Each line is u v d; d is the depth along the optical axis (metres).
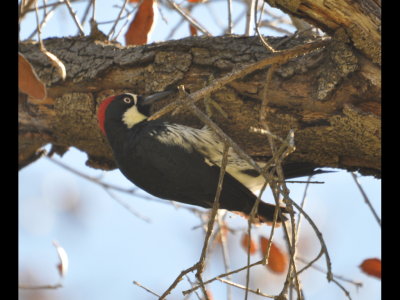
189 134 10.27
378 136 9.09
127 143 10.32
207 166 10.17
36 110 11.08
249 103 9.75
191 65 9.86
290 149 6.57
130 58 10.14
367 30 8.49
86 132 11.32
